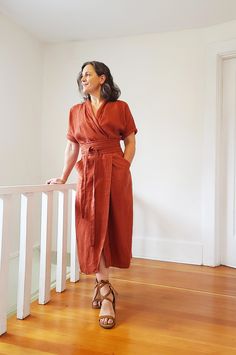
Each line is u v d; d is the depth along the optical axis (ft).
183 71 8.01
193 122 7.92
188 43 7.97
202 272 7.16
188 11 7.21
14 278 7.31
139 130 8.39
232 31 7.39
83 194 4.73
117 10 7.28
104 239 4.59
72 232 6.29
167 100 8.15
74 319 4.61
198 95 7.87
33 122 8.91
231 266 7.66
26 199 4.65
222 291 5.89
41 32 8.54
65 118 9.12
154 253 8.23
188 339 4.08
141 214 8.38
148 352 3.76
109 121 4.63
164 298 5.51
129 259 4.79
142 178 8.38
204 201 7.79
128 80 8.51
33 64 8.84
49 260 5.27
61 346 3.87
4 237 4.15
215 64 7.62
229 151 7.75
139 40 8.43
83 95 5.02
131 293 5.74
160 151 8.21
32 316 4.70
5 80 7.80
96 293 4.94
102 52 8.77
